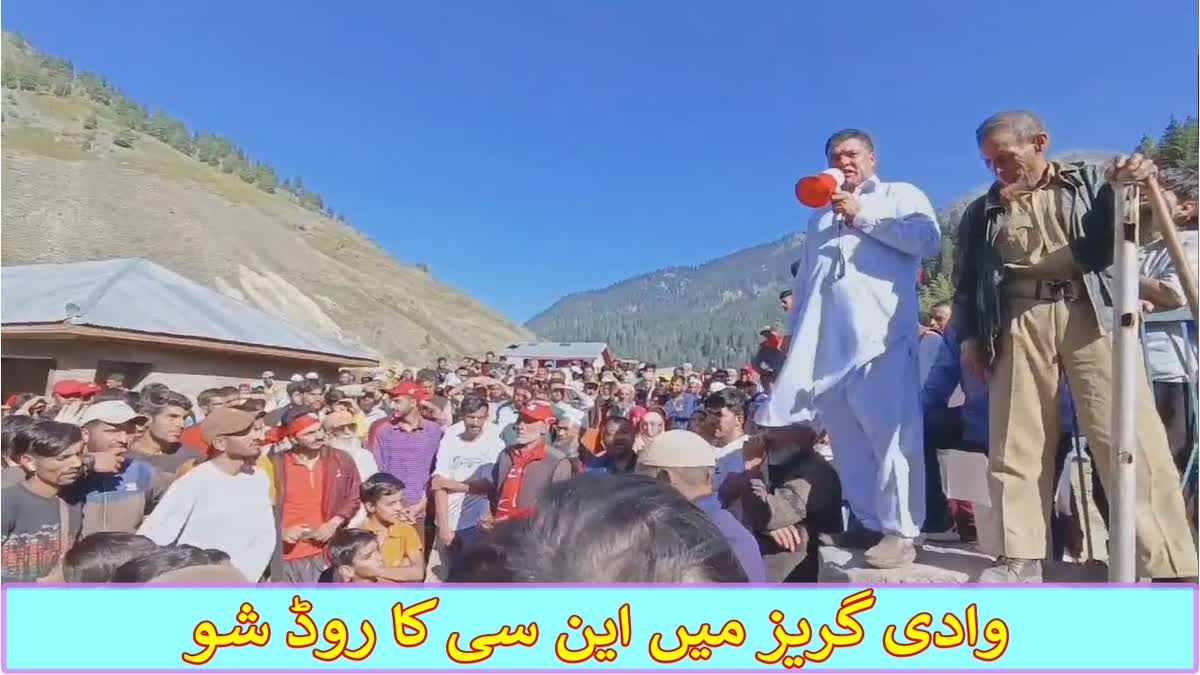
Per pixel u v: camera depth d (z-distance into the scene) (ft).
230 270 361.10
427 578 23.09
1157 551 9.48
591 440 27.02
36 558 13.79
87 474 16.14
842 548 13.15
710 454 11.99
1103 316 10.16
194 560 8.99
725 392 19.10
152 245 348.59
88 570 9.74
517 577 5.45
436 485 22.79
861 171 13.04
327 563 17.70
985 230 11.18
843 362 12.74
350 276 459.32
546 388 40.22
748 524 14.29
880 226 12.35
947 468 14.10
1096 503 12.08
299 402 30.04
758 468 14.84
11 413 26.58
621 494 5.74
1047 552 11.00
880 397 12.29
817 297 13.43
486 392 41.04
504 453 20.93
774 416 13.43
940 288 19.06
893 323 12.53
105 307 53.26
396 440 24.23
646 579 5.31
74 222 332.80
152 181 422.82
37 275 61.98
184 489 15.43
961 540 14.90
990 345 11.02
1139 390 10.18
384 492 18.89
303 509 18.07
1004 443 10.88
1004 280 10.96
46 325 48.03
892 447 12.12
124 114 635.66
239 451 15.94
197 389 58.70
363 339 376.27
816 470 14.28
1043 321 10.60
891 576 11.43
